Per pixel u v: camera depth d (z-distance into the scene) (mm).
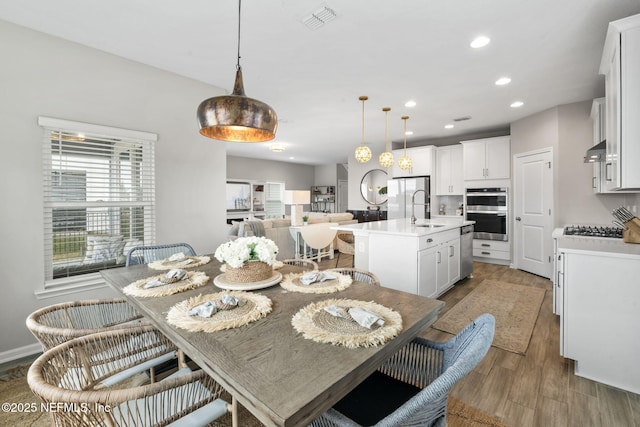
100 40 2500
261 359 906
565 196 4141
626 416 1646
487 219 5465
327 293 1521
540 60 2859
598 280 1945
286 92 3680
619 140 1824
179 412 1008
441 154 6266
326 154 8812
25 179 2314
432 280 3328
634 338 1849
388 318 1175
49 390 801
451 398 1815
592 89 3578
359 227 3600
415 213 6254
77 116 2535
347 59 2832
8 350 2260
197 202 3350
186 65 2957
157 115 3025
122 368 1325
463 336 1095
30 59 2320
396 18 2197
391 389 1205
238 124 1501
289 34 2404
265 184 10062
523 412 1690
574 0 2002
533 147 4617
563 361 2213
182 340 1052
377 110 4402
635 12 2111
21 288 2305
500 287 4020
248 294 1482
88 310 1616
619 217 2410
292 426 692
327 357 918
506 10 2107
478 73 3139
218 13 2137
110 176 2752
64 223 2529
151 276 1876
